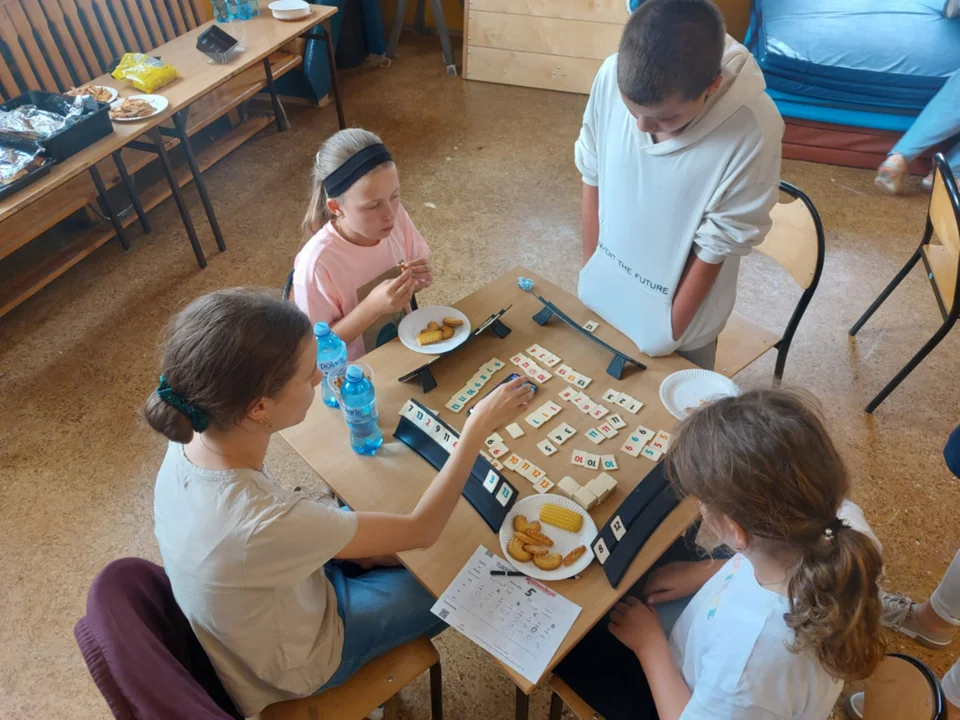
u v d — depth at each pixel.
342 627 1.33
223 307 1.01
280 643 1.17
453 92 4.64
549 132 4.24
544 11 4.38
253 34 3.35
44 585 2.06
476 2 4.46
